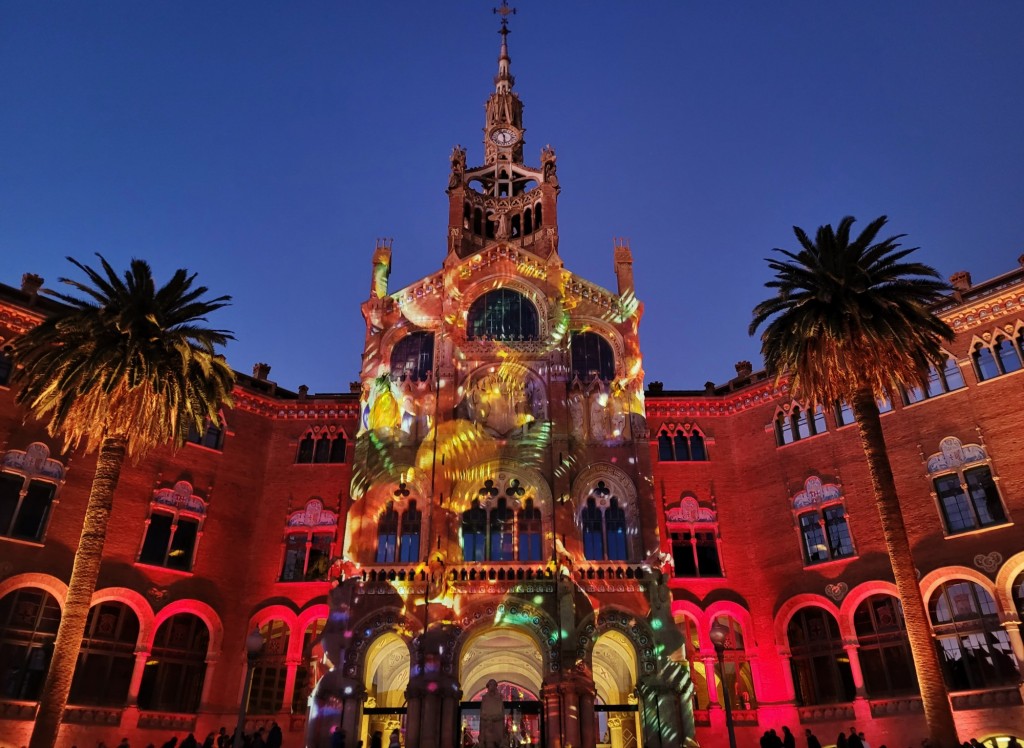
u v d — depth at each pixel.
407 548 38.16
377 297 44.47
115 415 30.45
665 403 46.41
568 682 33.84
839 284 32.00
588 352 43.53
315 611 41.06
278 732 35.94
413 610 35.81
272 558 42.97
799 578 40.16
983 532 34.34
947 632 34.50
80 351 30.28
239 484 43.97
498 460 39.53
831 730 36.56
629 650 36.38
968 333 37.50
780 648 39.62
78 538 36.59
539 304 44.03
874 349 30.58
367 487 39.12
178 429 33.38
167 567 39.59
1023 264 37.28
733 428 45.84
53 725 26.45
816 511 40.88
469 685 46.31
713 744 38.34
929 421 37.59
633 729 39.19
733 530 43.47
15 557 34.47
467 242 52.72
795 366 33.28
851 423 40.84
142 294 32.38
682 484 44.50
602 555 38.19
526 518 38.69
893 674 35.84
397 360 43.12
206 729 38.09
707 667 40.06
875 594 37.38
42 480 36.34
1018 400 35.16
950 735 25.80
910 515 36.94
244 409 45.66
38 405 33.47
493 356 42.47
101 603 37.09
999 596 33.03
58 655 27.30
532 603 35.94
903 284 32.19
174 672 38.50
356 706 33.97
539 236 52.09
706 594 41.66
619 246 46.66
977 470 35.56
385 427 40.59
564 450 39.56
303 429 46.44
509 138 60.84
